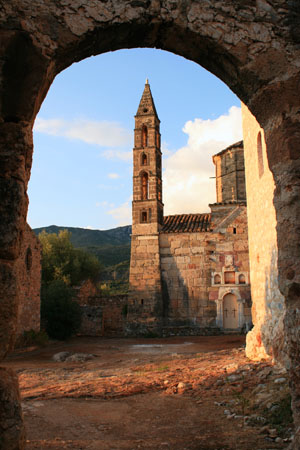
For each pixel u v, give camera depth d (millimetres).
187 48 6645
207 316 31375
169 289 32438
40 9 5770
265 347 12430
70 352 21359
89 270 47625
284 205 5980
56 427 7828
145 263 32875
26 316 24984
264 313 12695
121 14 6066
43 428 7770
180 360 16062
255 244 14109
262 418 7680
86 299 39281
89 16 5965
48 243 45781
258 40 6273
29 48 5613
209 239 32531
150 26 6242
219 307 31250
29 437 7191
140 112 36688
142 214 34281
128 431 7520
